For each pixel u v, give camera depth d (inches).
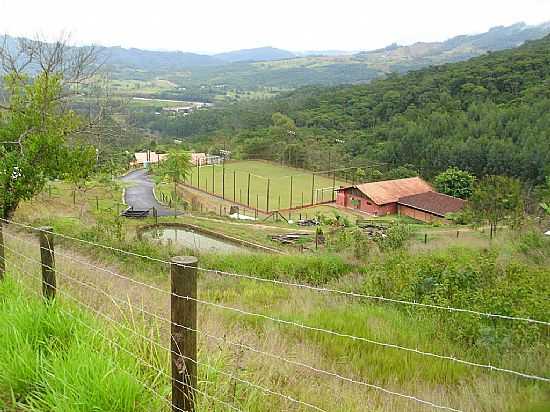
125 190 2605.8
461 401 217.3
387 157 3351.4
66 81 942.4
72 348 193.5
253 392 177.2
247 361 213.5
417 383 243.4
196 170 3558.1
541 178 2439.7
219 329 274.4
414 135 3270.2
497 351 283.0
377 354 284.2
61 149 911.0
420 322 351.6
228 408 165.6
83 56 965.2
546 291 341.4
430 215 2194.9
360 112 4397.1
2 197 848.9
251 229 1492.4
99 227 822.5
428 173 3004.4
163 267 623.2
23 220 905.5
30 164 874.1
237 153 4087.1
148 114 6446.9
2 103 931.3
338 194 2554.1
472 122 3186.5
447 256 486.3
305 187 2999.5
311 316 375.9
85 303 270.5
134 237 858.8
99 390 162.1
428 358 280.8
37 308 229.8
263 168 3708.2
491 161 2716.5
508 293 344.5
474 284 397.4
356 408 191.8
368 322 351.6
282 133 4168.3
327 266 716.0
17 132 899.4
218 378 178.9
